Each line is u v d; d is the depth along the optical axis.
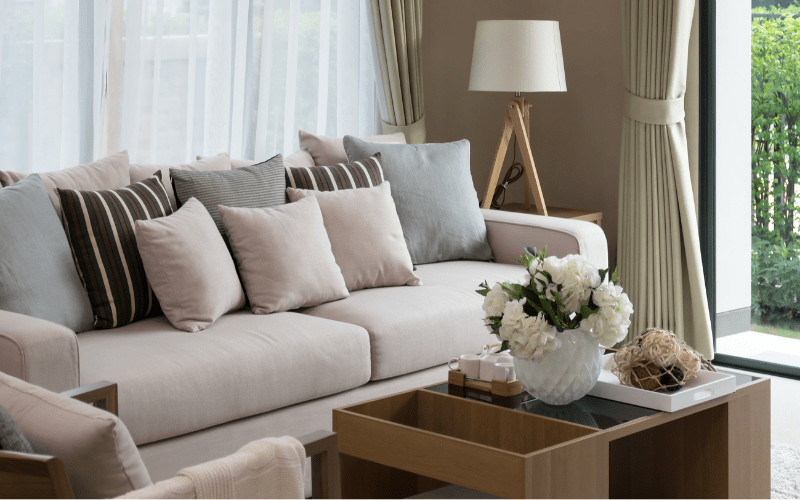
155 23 3.55
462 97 5.04
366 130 4.52
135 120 3.53
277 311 2.89
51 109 3.32
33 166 3.30
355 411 2.23
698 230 4.32
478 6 5.05
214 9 3.77
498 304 2.22
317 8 4.21
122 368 2.25
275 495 1.32
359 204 3.28
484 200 4.43
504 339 2.21
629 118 4.22
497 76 4.17
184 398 2.29
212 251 2.73
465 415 2.27
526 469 1.81
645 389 2.25
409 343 2.89
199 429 2.37
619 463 2.62
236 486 1.24
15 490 1.08
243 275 2.91
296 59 4.09
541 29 4.15
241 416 2.44
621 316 2.14
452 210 3.71
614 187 4.68
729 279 4.33
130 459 1.21
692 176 4.23
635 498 2.58
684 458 2.45
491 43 4.19
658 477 2.52
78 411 1.22
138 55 3.50
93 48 3.41
